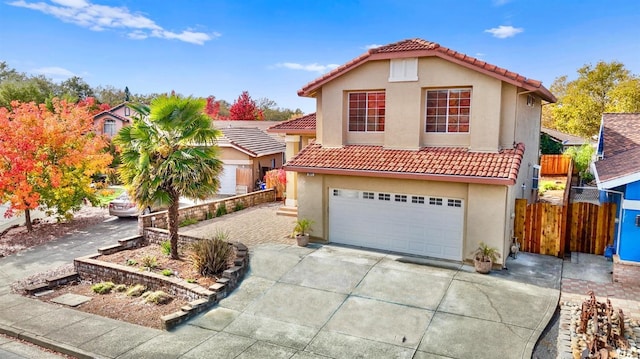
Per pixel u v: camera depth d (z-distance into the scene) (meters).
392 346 9.88
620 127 19.86
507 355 9.36
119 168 15.29
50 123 20.53
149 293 13.14
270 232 18.78
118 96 83.06
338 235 16.80
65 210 21.30
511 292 12.12
